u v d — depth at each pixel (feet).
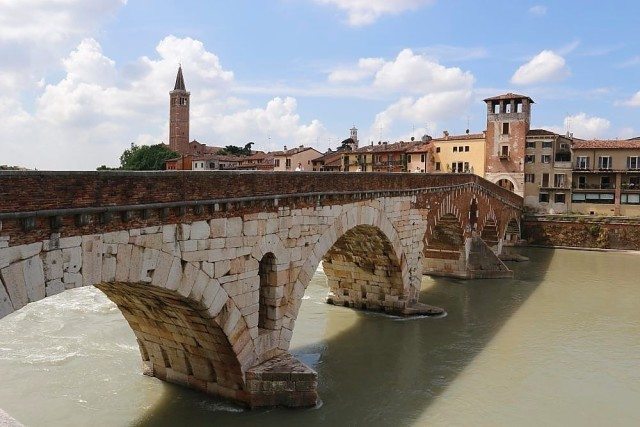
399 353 110.73
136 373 91.91
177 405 81.56
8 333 110.32
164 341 84.58
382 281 139.23
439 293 165.27
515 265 218.59
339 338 120.26
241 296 76.33
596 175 293.02
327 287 168.25
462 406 86.43
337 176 98.53
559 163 296.92
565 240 270.05
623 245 260.62
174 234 64.39
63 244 51.93
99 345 104.27
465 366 104.01
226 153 541.75
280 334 86.17
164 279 63.62
